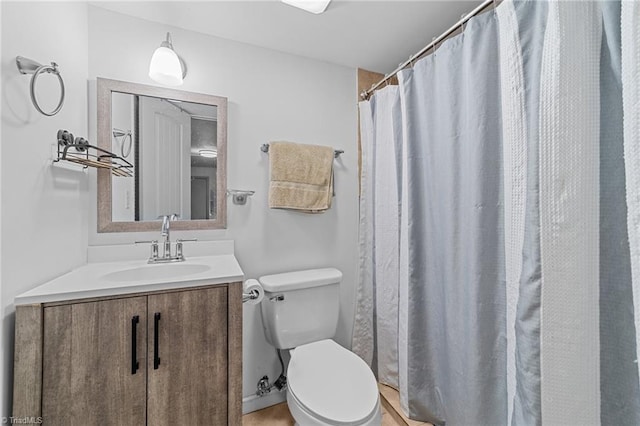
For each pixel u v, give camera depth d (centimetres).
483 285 109
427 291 142
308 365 130
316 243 179
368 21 143
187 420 101
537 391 85
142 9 134
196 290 103
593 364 80
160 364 98
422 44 164
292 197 161
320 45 165
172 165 145
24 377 82
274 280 153
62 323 87
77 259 121
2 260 79
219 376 105
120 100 136
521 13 94
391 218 165
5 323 80
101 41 133
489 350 109
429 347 141
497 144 106
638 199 66
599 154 79
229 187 157
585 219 80
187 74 149
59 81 99
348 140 189
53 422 85
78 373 88
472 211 112
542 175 85
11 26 82
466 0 128
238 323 108
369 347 185
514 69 95
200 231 150
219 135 153
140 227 139
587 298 80
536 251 86
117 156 123
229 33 153
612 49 75
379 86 190
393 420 150
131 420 94
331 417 100
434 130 135
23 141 86
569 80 81
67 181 112
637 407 75
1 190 78
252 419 154
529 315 87
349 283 190
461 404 120
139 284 96
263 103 165
